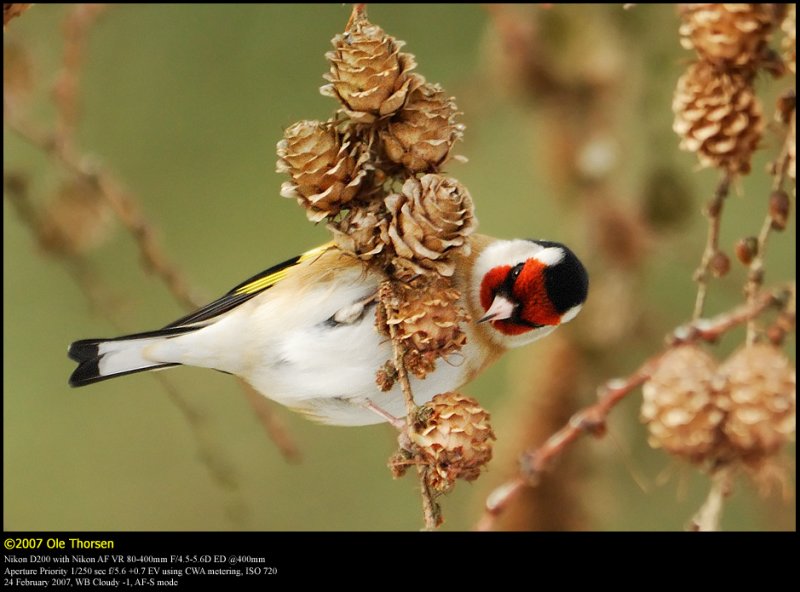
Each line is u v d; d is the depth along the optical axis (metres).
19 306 3.91
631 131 3.80
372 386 3.69
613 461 3.80
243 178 3.91
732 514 3.83
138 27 3.89
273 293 3.69
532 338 3.70
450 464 3.62
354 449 4.00
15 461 3.91
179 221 3.90
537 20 3.81
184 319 3.70
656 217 3.78
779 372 3.66
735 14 3.66
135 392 4.05
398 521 3.91
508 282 3.69
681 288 3.86
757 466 3.66
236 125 3.90
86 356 3.69
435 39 3.88
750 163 3.67
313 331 3.68
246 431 3.98
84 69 3.89
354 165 3.63
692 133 3.67
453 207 3.63
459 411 3.62
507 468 3.80
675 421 3.66
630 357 3.80
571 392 3.80
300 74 3.90
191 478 3.95
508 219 3.89
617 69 3.80
